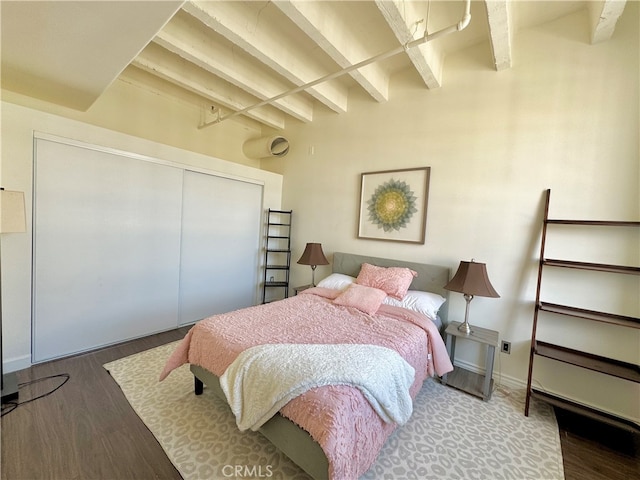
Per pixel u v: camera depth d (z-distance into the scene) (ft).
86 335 8.82
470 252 8.72
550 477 5.07
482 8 7.06
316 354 5.14
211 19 6.52
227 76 9.13
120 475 4.74
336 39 7.32
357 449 4.18
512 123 7.97
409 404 5.20
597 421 6.61
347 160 11.80
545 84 7.48
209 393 7.06
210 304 12.23
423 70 8.30
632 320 6.37
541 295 7.55
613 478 5.08
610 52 6.66
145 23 5.04
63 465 4.85
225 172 12.10
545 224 7.04
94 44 5.72
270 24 7.77
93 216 8.70
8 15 4.79
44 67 6.68
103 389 7.04
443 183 9.22
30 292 7.68
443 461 5.30
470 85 8.65
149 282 10.16
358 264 11.07
